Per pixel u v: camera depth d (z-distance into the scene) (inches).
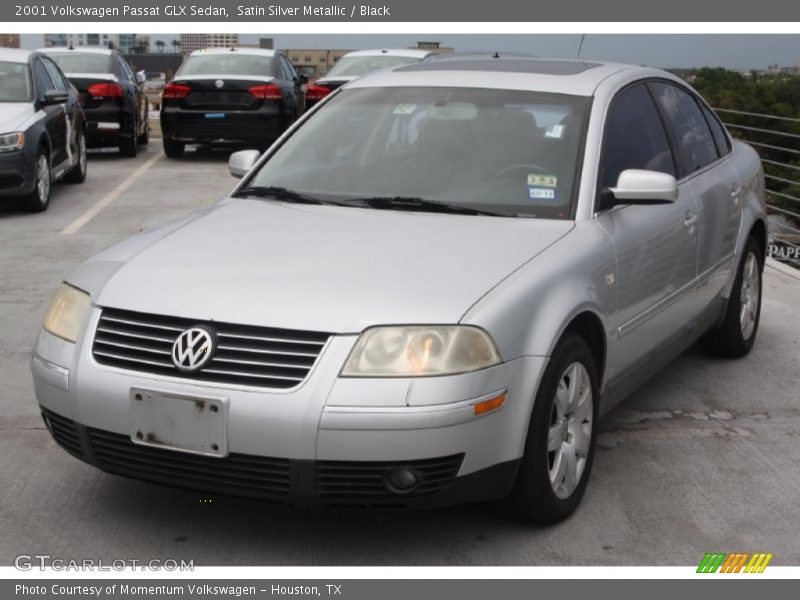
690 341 211.0
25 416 196.2
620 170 180.1
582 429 158.7
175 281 144.5
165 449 137.3
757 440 191.6
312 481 133.1
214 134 612.7
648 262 177.9
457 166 177.2
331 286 140.3
